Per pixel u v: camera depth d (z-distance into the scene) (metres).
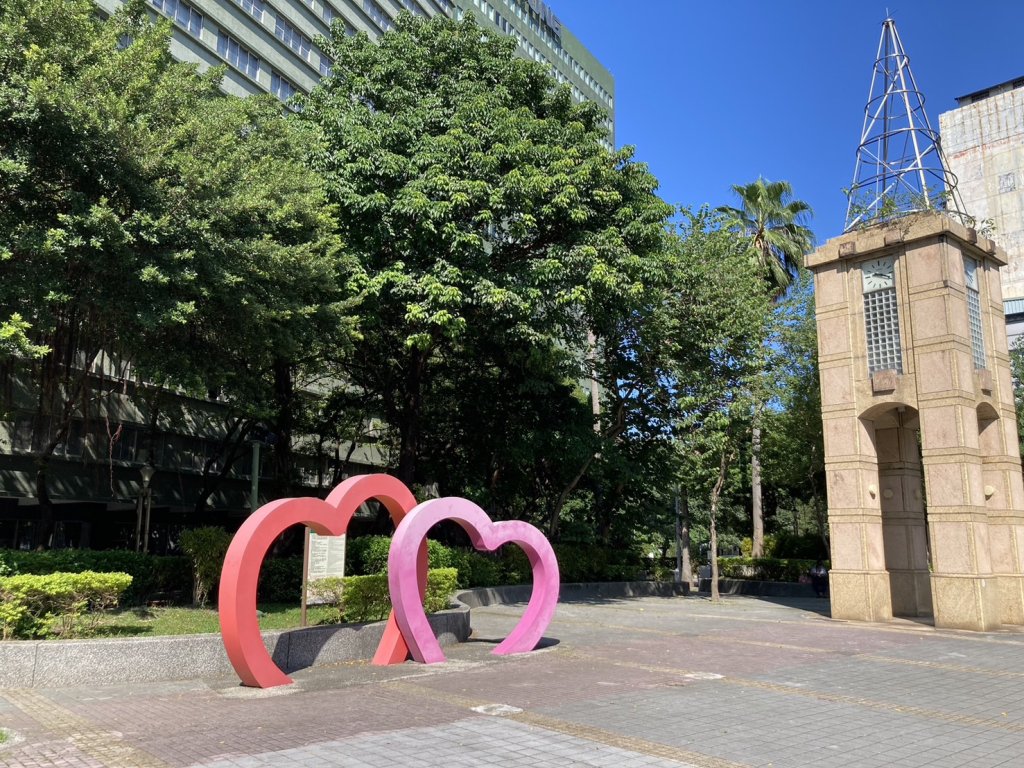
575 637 14.11
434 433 27.03
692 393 24.31
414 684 9.28
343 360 22.89
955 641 14.30
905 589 19.70
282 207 14.66
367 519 38.69
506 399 25.84
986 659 12.10
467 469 27.31
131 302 12.42
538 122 19.78
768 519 43.97
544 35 78.56
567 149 20.19
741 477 36.56
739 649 12.81
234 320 14.13
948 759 6.29
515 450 24.06
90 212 11.40
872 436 18.81
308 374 25.39
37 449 19.03
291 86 39.34
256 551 9.30
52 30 11.74
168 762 5.90
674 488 29.38
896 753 6.44
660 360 24.42
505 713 7.64
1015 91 58.69
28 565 12.41
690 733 6.95
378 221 18.14
